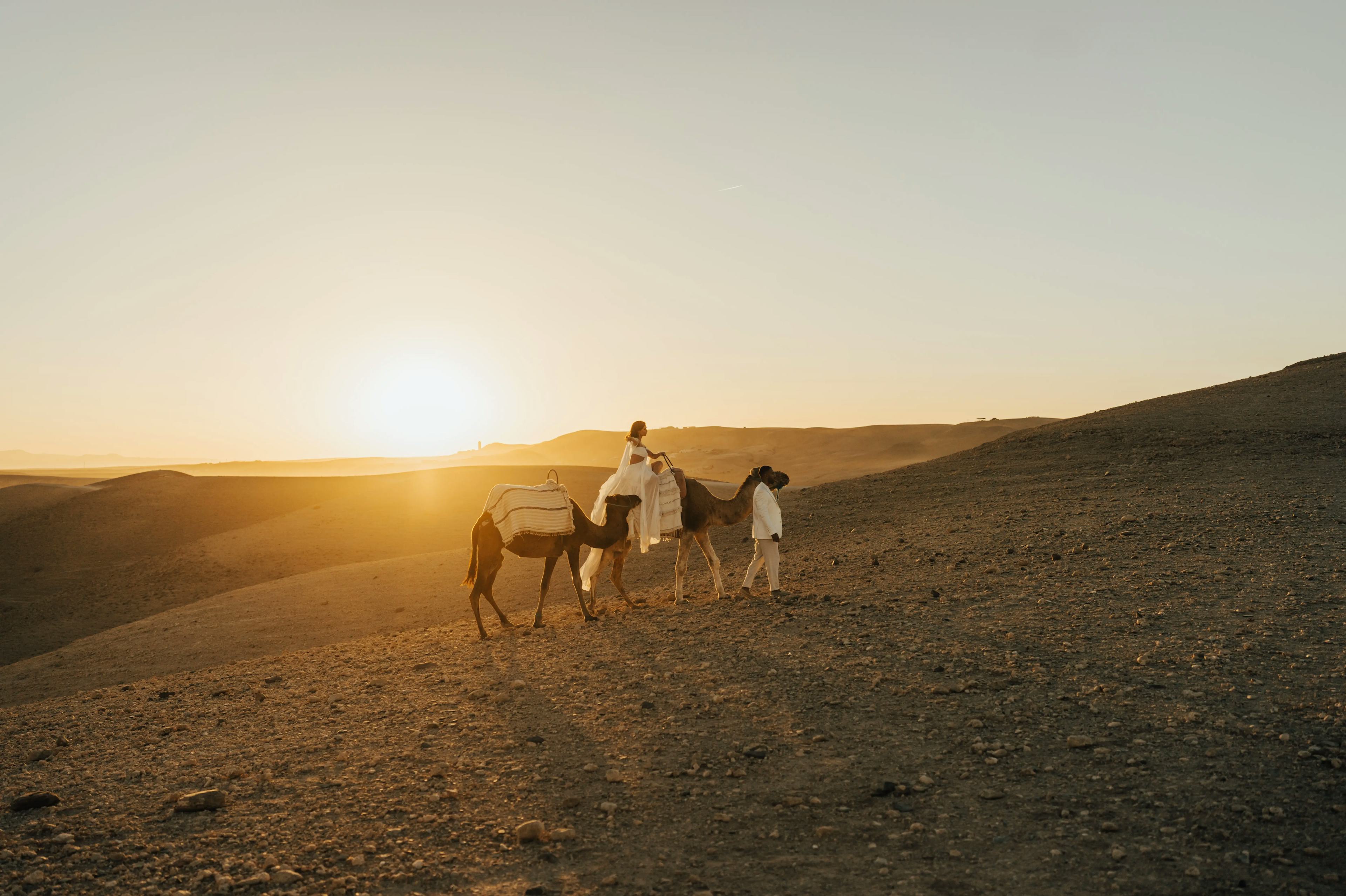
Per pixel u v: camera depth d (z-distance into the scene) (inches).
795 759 263.7
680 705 319.9
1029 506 749.9
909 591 498.0
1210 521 598.9
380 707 353.1
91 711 413.1
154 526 2042.3
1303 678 303.3
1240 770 237.3
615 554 551.2
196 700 410.0
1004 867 195.8
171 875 210.2
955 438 6648.6
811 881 193.3
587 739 291.4
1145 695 299.9
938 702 306.2
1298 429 988.6
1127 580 469.4
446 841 221.6
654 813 232.7
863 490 1003.9
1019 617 416.2
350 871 207.6
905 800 232.1
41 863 219.8
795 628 427.8
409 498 1873.8
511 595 791.1
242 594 970.7
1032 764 250.8
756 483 530.0
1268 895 178.9
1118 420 1168.2
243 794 261.1
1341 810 211.6
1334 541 512.1
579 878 199.8
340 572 1031.6
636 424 538.0
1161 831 207.8
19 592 1600.6
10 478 5157.5
